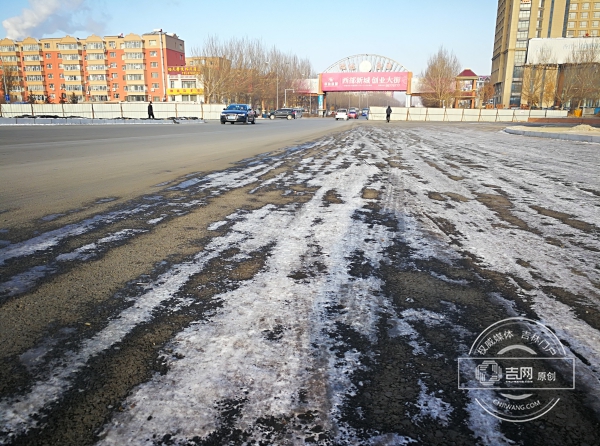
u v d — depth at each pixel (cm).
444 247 293
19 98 8662
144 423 121
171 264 249
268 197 452
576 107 5925
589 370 153
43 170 614
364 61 7556
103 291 210
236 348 160
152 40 7894
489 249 290
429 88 6975
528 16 7544
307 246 288
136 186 501
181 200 429
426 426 123
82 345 161
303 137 1490
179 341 165
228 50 6694
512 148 1159
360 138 1493
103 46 8131
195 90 6981
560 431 123
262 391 136
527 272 248
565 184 577
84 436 116
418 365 153
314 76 10300
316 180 568
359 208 408
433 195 485
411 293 214
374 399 133
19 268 239
